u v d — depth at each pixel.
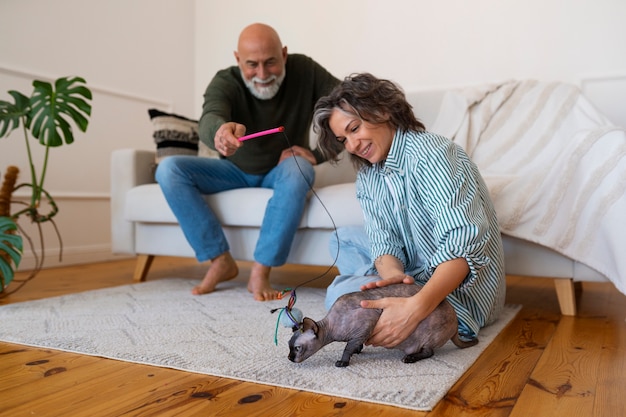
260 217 2.10
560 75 2.90
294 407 0.87
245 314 1.62
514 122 2.33
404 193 1.29
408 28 3.31
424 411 0.85
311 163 2.06
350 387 0.95
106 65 3.28
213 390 0.96
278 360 1.12
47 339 1.32
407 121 1.24
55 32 2.94
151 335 1.35
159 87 3.72
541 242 1.72
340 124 1.22
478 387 0.97
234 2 3.91
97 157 3.20
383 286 1.13
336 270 2.96
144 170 2.55
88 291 2.07
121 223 2.53
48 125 2.10
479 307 1.35
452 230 1.13
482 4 3.09
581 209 1.66
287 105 2.19
